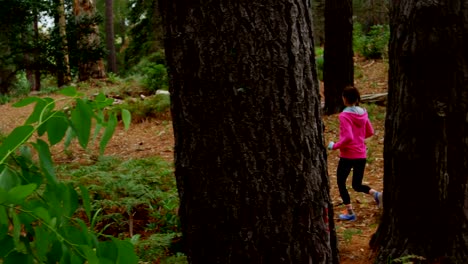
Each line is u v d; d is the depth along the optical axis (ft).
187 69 7.12
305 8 7.37
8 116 46.65
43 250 3.24
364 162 18.65
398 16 12.66
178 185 7.68
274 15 6.97
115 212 18.04
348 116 18.15
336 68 35.83
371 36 59.16
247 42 6.93
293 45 7.13
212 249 7.43
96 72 64.39
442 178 12.37
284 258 7.38
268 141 7.13
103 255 3.52
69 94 3.63
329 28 35.73
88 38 55.52
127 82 57.36
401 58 12.57
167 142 33.73
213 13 6.91
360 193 22.59
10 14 45.96
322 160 7.79
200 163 7.27
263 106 7.06
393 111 13.17
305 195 7.42
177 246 15.26
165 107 40.16
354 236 16.93
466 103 12.05
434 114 12.19
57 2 51.13
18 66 51.80
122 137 35.29
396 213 13.26
